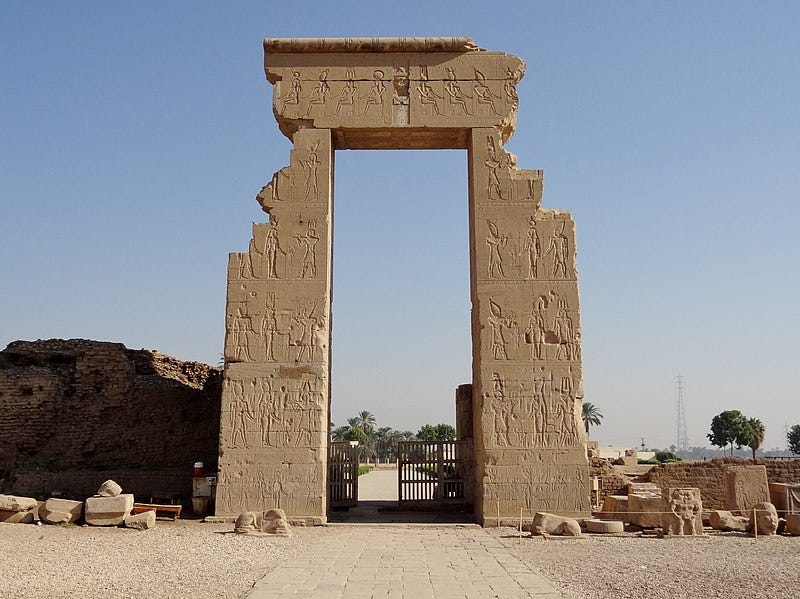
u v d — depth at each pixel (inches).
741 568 429.4
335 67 722.8
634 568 429.1
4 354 858.8
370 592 355.6
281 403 665.6
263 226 696.4
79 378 847.1
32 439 813.9
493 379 668.1
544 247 690.2
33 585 359.3
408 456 788.0
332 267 740.7
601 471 816.9
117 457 829.2
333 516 727.1
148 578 384.5
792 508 608.7
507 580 388.8
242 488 651.5
